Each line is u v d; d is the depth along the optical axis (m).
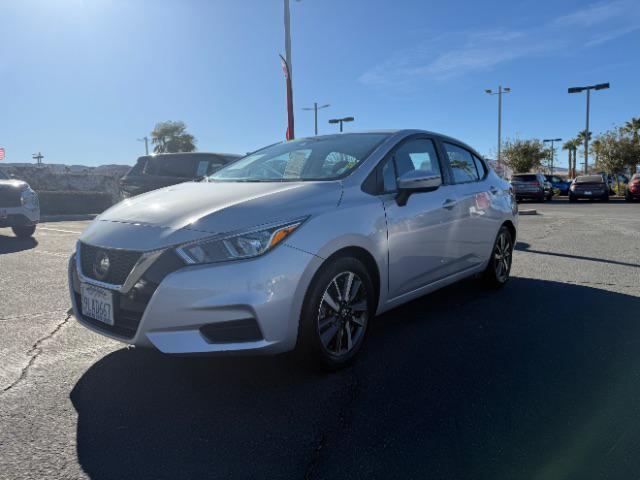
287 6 13.65
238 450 2.27
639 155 35.00
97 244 2.88
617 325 3.96
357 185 3.35
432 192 3.95
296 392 2.83
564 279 5.64
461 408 2.63
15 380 3.00
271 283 2.65
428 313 4.32
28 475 2.08
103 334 2.86
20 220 8.72
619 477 2.04
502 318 4.17
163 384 2.94
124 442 2.33
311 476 2.07
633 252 7.54
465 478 2.04
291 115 13.98
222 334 2.64
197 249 2.63
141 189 10.93
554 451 2.23
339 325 3.07
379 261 3.32
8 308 4.48
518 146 47.12
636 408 2.61
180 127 47.03
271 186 3.27
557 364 3.20
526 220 13.58
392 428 2.44
